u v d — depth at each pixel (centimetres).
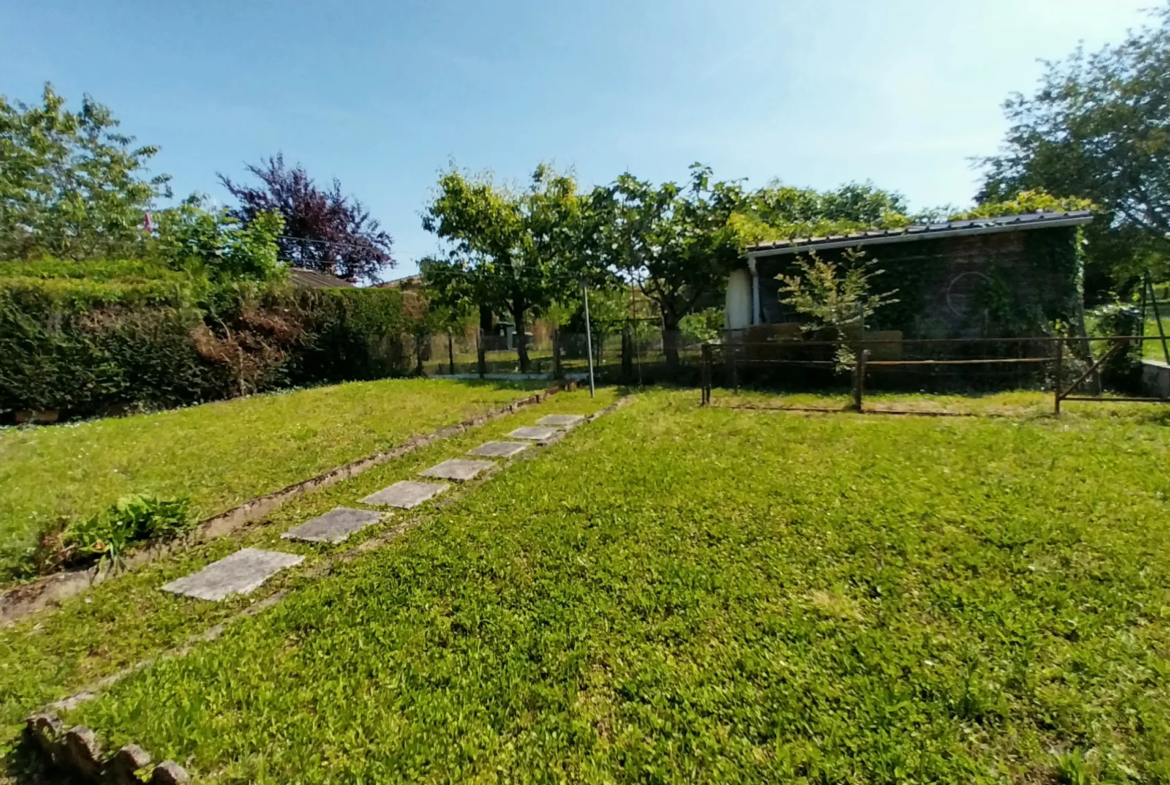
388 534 411
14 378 878
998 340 754
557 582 314
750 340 1047
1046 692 206
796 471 481
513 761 192
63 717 218
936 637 244
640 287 1345
